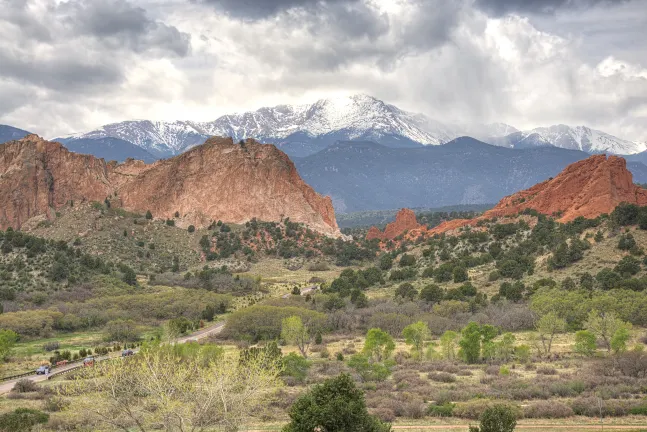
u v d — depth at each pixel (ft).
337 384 171.73
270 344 330.54
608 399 254.06
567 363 342.64
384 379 319.06
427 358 378.73
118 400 188.44
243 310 491.72
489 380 305.12
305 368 326.44
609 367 318.24
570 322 446.60
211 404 188.44
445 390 275.18
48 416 236.84
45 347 452.35
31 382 310.65
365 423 168.25
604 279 513.45
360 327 508.53
